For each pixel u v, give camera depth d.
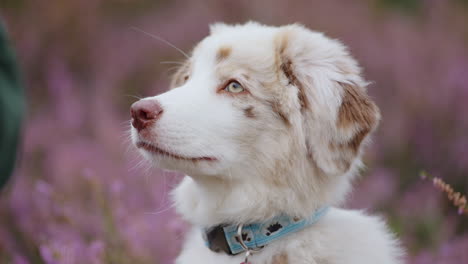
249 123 3.48
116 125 7.52
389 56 8.73
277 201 3.49
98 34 10.41
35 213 5.49
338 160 3.45
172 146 3.36
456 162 7.61
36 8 10.62
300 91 3.47
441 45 9.09
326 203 3.55
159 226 5.11
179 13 10.47
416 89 8.16
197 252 3.75
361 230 3.63
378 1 11.49
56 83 8.69
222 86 3.55
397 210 6.72
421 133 7.94
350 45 9.05
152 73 9.51
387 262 3.60
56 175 6.55
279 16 9.64
